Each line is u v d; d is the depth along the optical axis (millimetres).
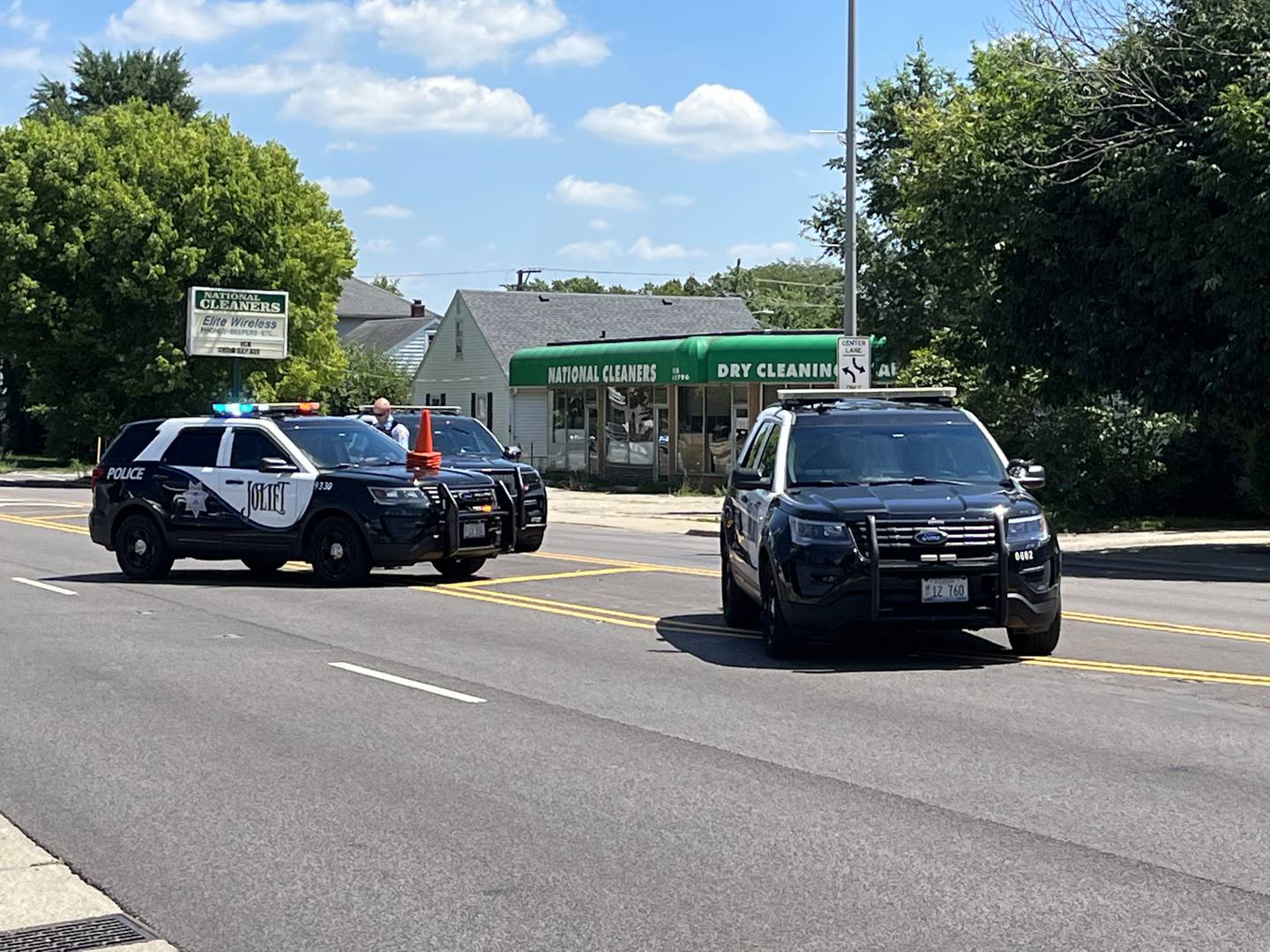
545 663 12086
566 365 51750
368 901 6109
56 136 50781
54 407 53062
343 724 9672
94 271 50531
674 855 6691
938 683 10984
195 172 51500
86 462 62938
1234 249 21438
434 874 6461
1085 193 23922
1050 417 32094
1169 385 23469
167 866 6629
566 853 6738
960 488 12008
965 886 6191
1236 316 21641
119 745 9102
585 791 7863
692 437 47719
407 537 17422
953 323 36625
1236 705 10086
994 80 25719
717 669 11719
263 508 18062
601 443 52000
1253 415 23844
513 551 18578
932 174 25688
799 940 5566
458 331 63625
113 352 50844
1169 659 12133
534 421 59031
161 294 50438
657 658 12336
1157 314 23219
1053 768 8273
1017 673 11398
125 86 86250
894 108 39594
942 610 11258
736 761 8523
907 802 7566
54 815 7508
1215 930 5617
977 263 26219
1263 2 22969
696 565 20781
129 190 50062
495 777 8203
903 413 13078
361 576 17688
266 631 14023
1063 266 24312
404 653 12648
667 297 68812
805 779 8070
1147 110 23641
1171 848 6719
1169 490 32031
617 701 10398
